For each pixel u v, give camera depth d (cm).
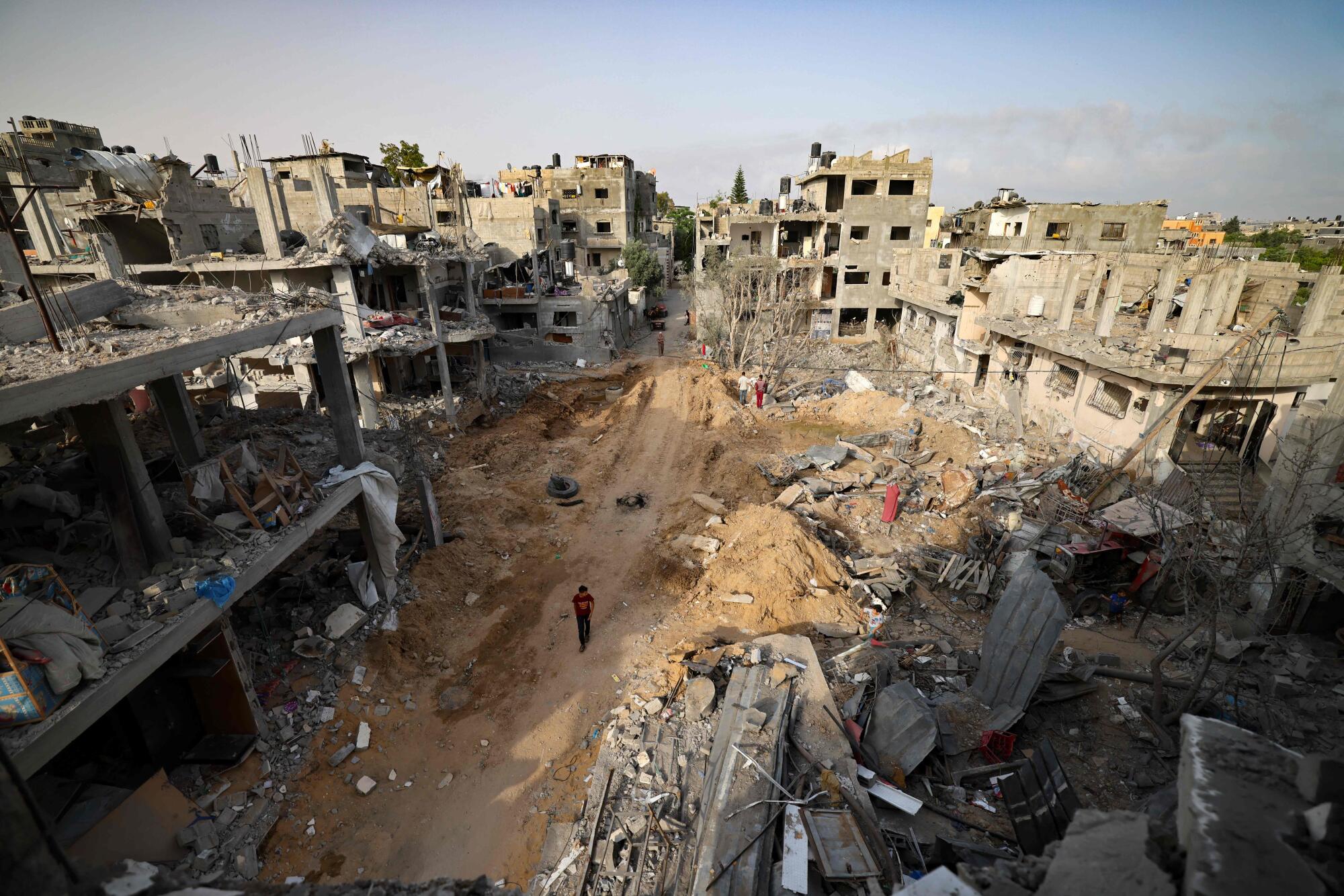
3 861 312
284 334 1235
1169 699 1196
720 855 899
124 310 1237
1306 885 260
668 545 2022
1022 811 893
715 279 4584
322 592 1554
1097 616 1579
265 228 2377
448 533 1939
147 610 962
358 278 2778
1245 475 1930
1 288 1631
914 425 2898
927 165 4300
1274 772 326
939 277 3859
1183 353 2041
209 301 1311
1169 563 1412
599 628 1625
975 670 1344
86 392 836
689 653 1428
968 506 2175
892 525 2136
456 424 2791
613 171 6153
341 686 1330
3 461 1298
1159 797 812
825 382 3759
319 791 1137
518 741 1275
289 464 1330
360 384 2498
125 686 861
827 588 1747
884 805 997
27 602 779
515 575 1855
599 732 1277
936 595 1748
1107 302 2298
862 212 4384
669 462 2720
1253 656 1308
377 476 1492
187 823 1025
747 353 4094
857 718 1191
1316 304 1936
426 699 1381
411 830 1098
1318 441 1196
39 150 3641
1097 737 1133
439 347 2695
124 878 345
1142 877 303
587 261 6050
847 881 861
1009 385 2897
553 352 4103
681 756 1153
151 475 1319
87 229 2800
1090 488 2009
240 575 1057
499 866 1039
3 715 746
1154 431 1969
